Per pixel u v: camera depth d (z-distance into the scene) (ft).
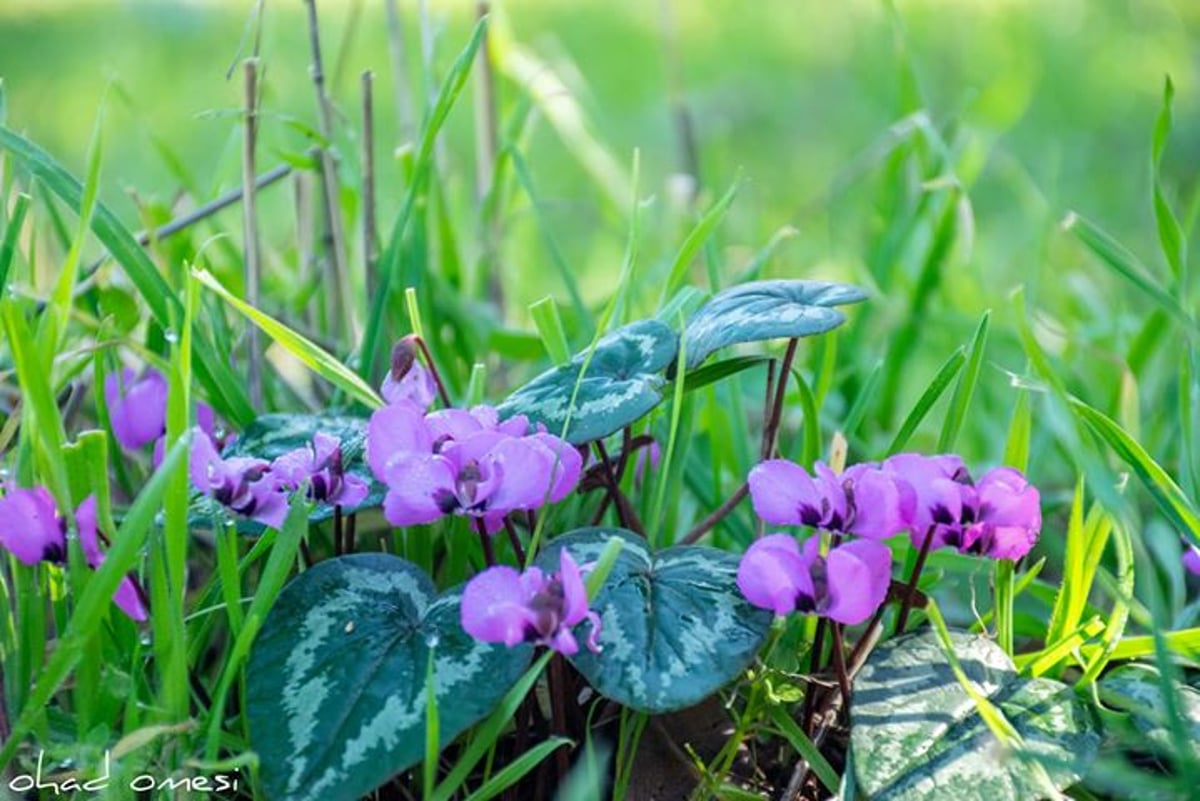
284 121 2.66
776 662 2.38
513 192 3.15
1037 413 2.88
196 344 2.52
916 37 6.63
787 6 7.77
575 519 2.57
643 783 2.37
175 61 6.98
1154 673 2.38
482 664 2.24
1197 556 2.43
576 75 3.79
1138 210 4.78
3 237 2.47
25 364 2.22
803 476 2.28
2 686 2.31
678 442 2.56
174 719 2.25
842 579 2.23
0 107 2.46
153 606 2.26
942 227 2.97
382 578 2.31
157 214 2.91
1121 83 6.20
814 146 5.83
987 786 2.24
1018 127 5.65
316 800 2.19
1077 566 2.40
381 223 3.37
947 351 3.22
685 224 3.34
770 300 2.39
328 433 2.47
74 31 7.34
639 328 2.44
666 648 2.24
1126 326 3.13
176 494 2.23
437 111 2.60
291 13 7.13
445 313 2.92
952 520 2.29
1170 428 2.89
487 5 3.05
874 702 2.29
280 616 2.29
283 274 3.04
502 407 2.39
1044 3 6.93
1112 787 2.32
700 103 6.44
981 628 2.44
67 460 2.29
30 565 2.30
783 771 2.39
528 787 2.36
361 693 2.23
